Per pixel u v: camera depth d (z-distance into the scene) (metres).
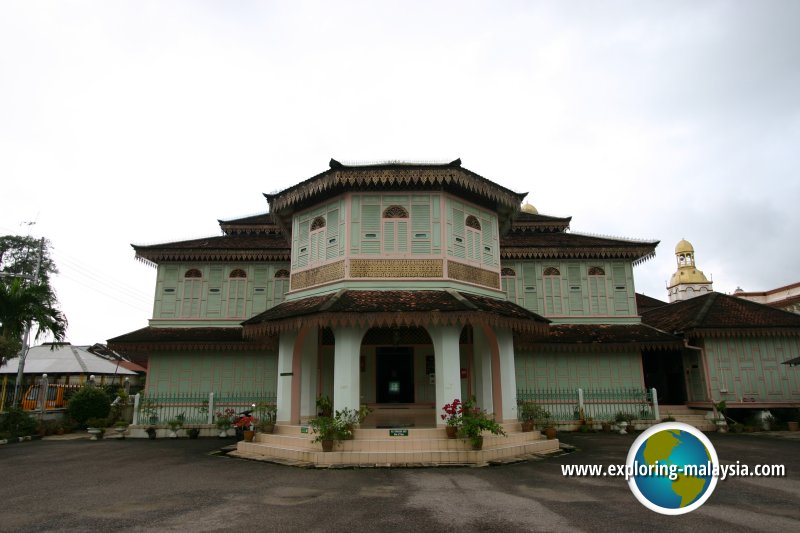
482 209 16.83
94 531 6.60
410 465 11.68
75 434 21.66
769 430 19.95
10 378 29.44
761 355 21.66
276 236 25.16
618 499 8.38
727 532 6.48
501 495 8.67
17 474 11.23
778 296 37.81
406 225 15.19
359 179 14.83
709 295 24.97
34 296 19.61
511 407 15.08
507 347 15.55
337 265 15.16
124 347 20.92
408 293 14.30
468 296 14.70
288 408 14.87
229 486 9.59
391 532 6.57
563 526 6.78
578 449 14.95
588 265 24.06
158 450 15.65
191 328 22.48
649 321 26.44
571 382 22.17
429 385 18.66
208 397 21.23
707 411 21.19
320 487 9.42
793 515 7.32
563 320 23.42
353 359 13.25
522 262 24.11
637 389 21.92
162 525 6.86
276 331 14.55
